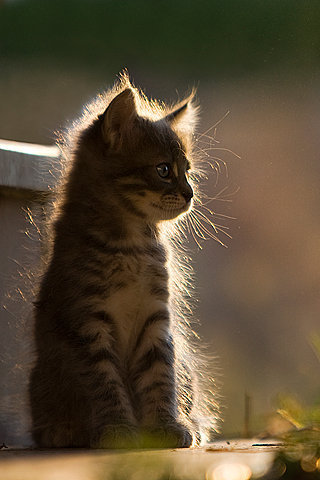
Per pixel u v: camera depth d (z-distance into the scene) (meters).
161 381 2.13
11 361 2.23
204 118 3.77
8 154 2.24
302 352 3.02
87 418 2.12
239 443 2.07
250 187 3.46
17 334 2.22
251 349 3.07
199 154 2.26
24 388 2.18
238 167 3.52
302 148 3.62
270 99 3.75
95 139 2.16
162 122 2.19
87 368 2.12
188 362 2.19
